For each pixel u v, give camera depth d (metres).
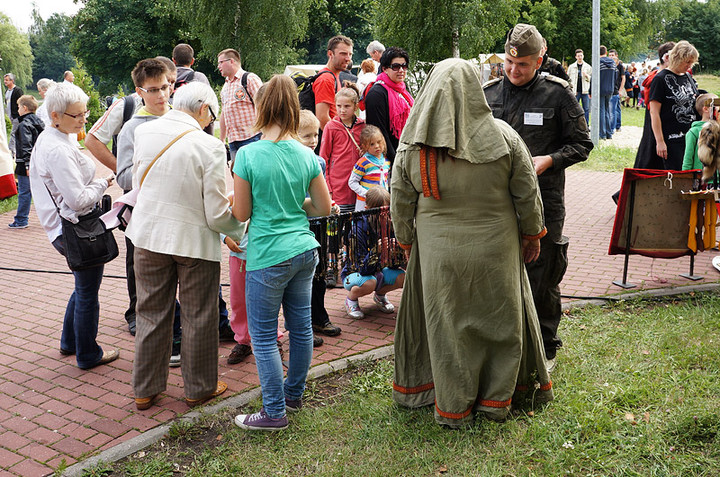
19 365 4.49
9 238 8.21
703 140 5.35
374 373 4.21
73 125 3.99
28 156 8.62
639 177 5.48
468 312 3.41
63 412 3.84
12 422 3.74
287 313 3.64
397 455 3.32
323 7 45.38
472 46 15.49
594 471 3.13
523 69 3.73
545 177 3.85
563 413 3.59
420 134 3.19
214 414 3.74
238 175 3.41
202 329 3.75
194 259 3.66
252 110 7.59
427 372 3.72
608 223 8.13
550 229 3.89
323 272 4.63
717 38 65.06
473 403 3.52
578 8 37.19
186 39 44.69
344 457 3.33
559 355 4.33
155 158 3.59
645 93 9.55
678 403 3.66
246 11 21.64
